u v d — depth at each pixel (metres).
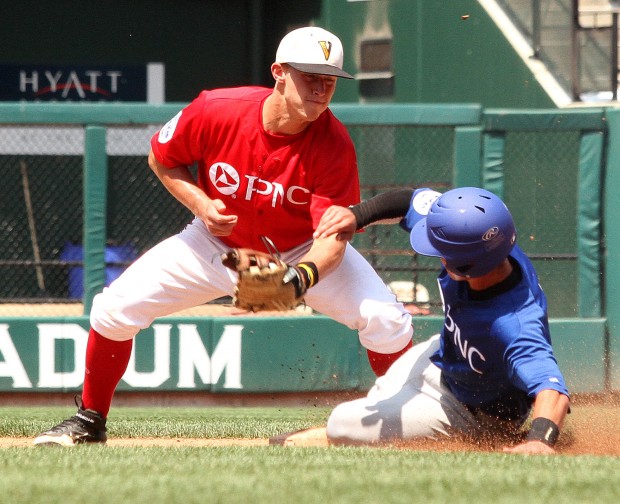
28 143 32.00
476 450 13.39
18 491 8.68
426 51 43.44
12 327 27.45
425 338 28.05
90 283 27.98
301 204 14.52
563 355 28.47
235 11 49.66
